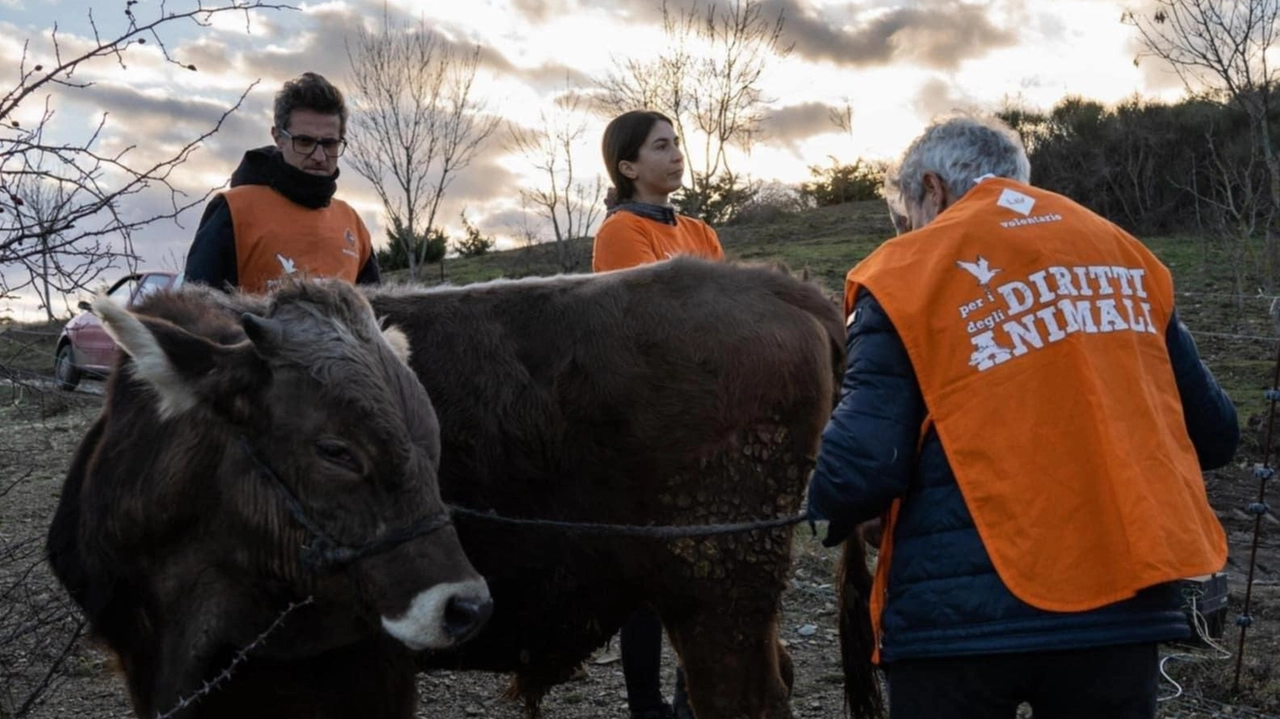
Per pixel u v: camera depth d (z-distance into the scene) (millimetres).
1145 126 22859
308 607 3121
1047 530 2611
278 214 4375
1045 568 2604
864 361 2773
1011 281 2730
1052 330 2689
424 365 3631
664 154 4898
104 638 3342
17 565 5828
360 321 3029
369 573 2902
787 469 3848
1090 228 2848
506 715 5090
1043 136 24594
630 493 3748
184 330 3018
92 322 8383
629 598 3871
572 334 3752
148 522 3088
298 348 2932
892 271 2777
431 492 2951
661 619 3924
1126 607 2605
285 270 4004
